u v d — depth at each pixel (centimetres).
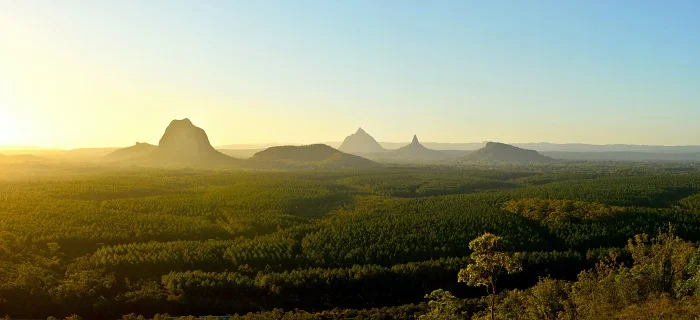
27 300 11588
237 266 14800
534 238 17262
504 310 8762
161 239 17475
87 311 11769
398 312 11712
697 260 7194
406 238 16975
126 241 16662
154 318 11000
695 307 5619
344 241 16888
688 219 18950
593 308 6769
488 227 18088
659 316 5659
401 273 13962
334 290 13475
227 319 11100
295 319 10938
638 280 7175
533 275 14525
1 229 16062
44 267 13425
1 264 13062
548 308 8062
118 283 13012
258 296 13000
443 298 6762
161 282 13288
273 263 15150
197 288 12688
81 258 14438
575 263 15012
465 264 14312
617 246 16700
